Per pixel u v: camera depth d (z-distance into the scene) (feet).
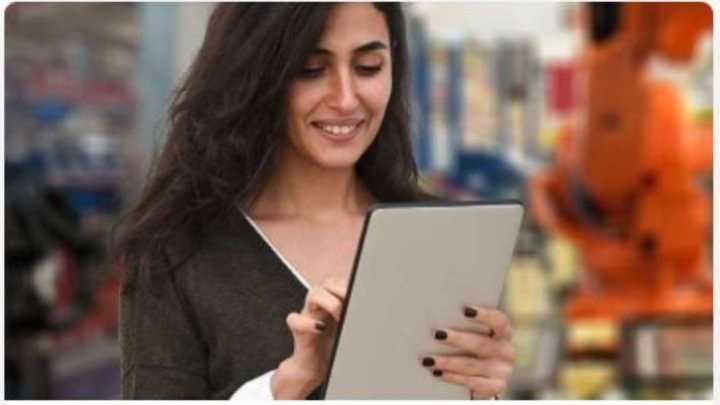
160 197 5.77
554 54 13.43
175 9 12.58
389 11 5.87
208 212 5.63
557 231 13.64
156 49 12.62
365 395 5.12
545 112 13.46
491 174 13.32
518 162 13.43
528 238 13.64
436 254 5.03
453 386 5.33
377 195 6.14
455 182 13.24
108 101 12.70
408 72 6.06
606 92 13.50
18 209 12.53
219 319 5.52
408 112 6.11
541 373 13.73
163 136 6.14
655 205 13.66
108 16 12.67
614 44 13.48
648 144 13.57
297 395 5.10
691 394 13.83
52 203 12.66
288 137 5.64
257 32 5.47
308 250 5.72
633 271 13.76
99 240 12.70
